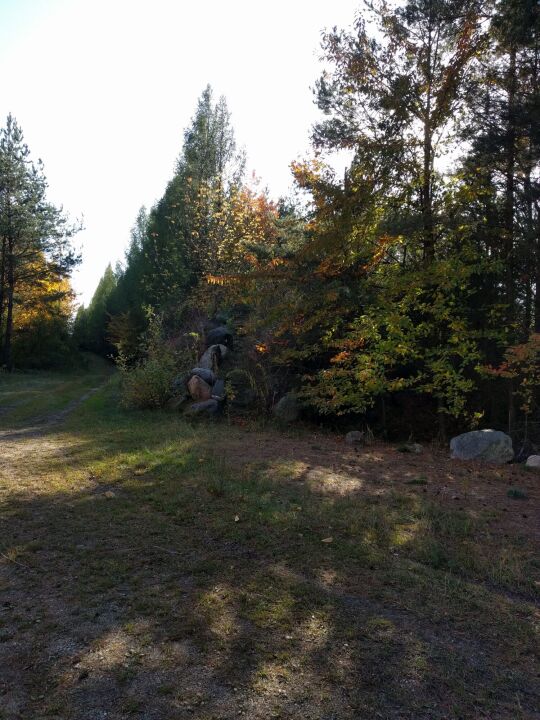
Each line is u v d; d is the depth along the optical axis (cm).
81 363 4291
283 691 282
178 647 322
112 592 397
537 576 454
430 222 1179
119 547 489
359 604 388
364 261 1358
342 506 637
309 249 1314
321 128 1311
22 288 3522
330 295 1264
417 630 353
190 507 613
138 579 420
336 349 1415
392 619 367
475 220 1185
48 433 1153
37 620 354
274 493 688
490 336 1150
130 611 367
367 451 1084
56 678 290
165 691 280
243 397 1509
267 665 306
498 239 1181
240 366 1577
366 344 1318
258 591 402
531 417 1227
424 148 1239
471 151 1174
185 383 1602
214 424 1343
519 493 716
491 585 438
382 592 409
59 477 751
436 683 294
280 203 2450
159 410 1508
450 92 1180
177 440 1050
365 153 1253
